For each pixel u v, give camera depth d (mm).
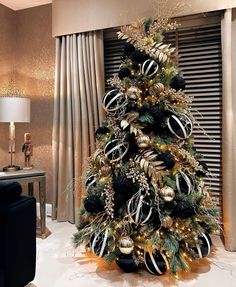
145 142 1753
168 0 2293
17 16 3184
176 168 1805
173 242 1717
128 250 1696
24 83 3189
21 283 1547
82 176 2441
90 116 2701
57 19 2766
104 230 1829
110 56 2799
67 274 1875
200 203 1877
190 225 1800
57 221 2857
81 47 2691
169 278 1806
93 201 1859
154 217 1790
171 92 1824
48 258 2102
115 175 1865
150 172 1723
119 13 2488
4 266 1426
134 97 1805
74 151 2771
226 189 2170
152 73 1840
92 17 2605
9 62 3154
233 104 2145
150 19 2023
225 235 2199
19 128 3232
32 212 1629
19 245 1518
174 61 2064
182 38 2502
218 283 1744
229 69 2129
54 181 2865
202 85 2459
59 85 2820
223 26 2166
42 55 3076
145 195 1734
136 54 1860
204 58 2445
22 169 2596
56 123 2840
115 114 1906
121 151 1839
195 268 1933
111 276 1846
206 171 2025
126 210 1802
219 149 2414
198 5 2221
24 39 3162
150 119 1803
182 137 1853
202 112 2465
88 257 2119
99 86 2668
